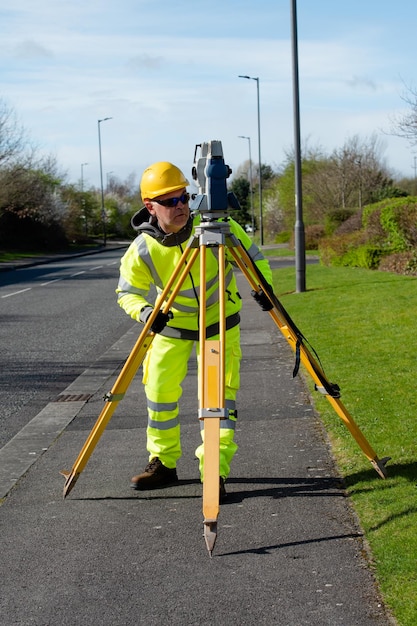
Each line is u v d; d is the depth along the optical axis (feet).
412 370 25.79
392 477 15.79
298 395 24.47
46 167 215.31
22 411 25.11
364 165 161.89
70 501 16.01
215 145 13.78
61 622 11.14
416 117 75.77
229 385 15.80
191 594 11.76
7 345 39.14
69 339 40.96
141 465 18.26
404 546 12.52
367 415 20.48
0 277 97.25
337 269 75.61
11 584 12.35
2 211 167.84
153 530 14.26
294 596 11.51
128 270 15.69
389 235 73.82
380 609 11.01
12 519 15.12
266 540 13.52
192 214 15.40
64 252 173.99
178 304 15.52
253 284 15.01
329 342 32.83
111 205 287.89
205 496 12.51
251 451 18.74
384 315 39.34
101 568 12.77
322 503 15.10
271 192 232.12
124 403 25.14
